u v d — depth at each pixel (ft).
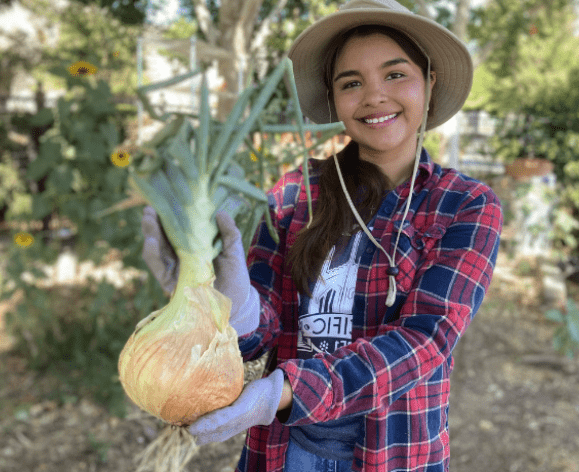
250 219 2.79
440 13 16.71
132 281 11.02
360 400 2.55
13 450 8.82
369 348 2.64
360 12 3.18
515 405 11.42
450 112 3.95
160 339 2.24
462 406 11.28
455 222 3.16
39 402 10.22
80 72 10.65
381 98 3.27
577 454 9.77
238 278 2.57
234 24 11.48
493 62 22.65
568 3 20.29
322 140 2.68
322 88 4.12
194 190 2.43
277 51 12.92
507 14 19.02
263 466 3.67
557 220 19.76
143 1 15.98
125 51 16.70
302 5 13.47
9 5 18.40
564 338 12.87
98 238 10.70
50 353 11.40
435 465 3.25
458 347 13.84
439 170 3.50
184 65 16.10
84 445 8.92
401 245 3.22
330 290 3.43
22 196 16.06
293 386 2.45
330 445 3.35
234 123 2.51
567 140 20.35
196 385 2.19
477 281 2.95
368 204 3.43
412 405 3.14
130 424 9.46
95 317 11.13
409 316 2.92
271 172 5.21
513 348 14.02
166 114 2.62
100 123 10.88
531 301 17.10
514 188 20.70
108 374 10.37
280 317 3.67
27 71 19.31
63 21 17.24
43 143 10.46
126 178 10.30
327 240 3.41
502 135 22.25
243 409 2.27
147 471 4.17
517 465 9.34
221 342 2.29
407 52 3.31
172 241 2.40
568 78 20.03
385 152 3.53
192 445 3.06
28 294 11.03
